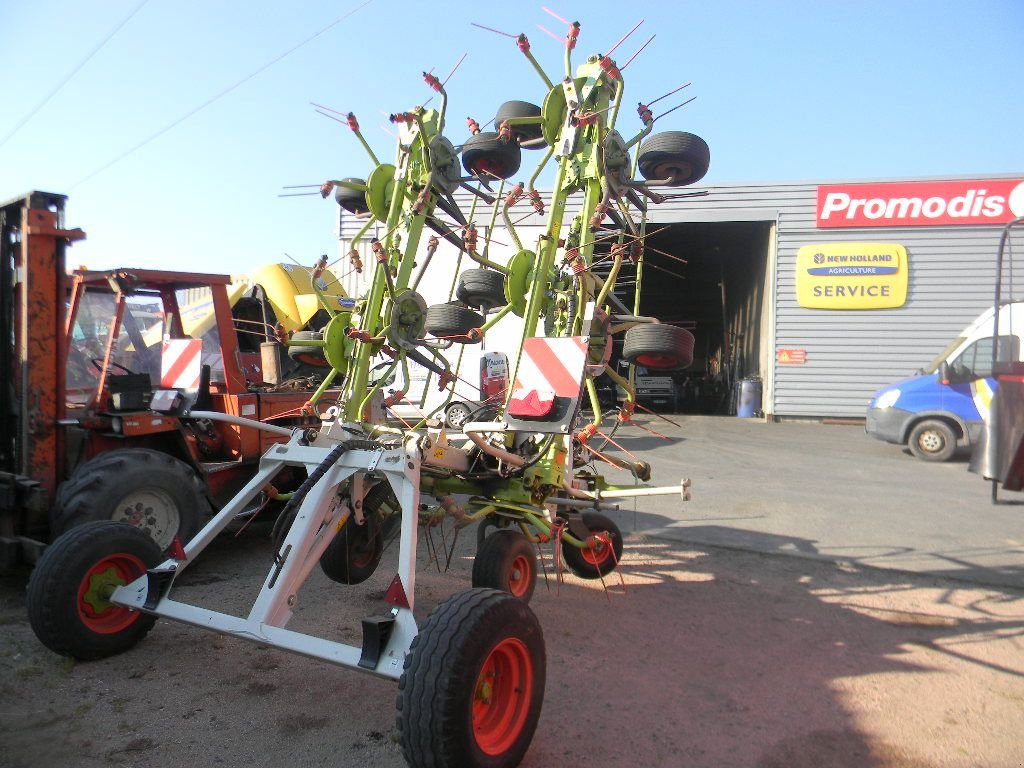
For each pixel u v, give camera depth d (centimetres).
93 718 305
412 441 358
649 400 2159
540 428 399
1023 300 559
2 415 477
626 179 522
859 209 1680
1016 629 442
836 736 312
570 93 485
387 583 500
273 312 952
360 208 557
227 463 554
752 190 1719
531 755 289
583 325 483
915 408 1148
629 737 305
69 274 551
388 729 305
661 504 783
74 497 436
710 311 2836
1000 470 500
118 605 349
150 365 600
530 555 431
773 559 583
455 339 498
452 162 514
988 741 312
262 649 378
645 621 446
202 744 289
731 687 357
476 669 250
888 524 702
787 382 1731
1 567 429
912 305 1680
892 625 446
